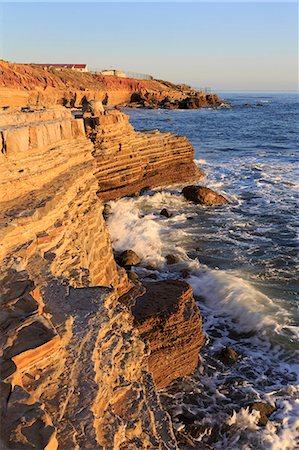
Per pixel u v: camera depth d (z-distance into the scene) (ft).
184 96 423.23
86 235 32.96
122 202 77.56
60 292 20.25
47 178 31.99
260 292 44.45
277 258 53.83
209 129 207.00
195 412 29.84
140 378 20.33
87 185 37.86
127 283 38.58
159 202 78.74
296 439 27.55
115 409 16.83
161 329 32.30
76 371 15.40
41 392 13.94
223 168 109.70
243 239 61.00
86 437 12.92
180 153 95.20
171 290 36.42
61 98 262.88
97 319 18.72
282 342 36.99
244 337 38.34
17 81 241.35
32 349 14.25
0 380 12.93
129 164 82.69
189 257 54.24
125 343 19.66
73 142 40.24
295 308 41.70
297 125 231.91
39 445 11.17
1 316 15.83
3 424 11.66
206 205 77.82
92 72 379.35
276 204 78.33
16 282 18.13
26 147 30.66
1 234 21.81
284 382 32.65
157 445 16.61
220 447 27.14
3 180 26.99
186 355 33.17
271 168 108.99
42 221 25.59
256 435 27.78
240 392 31.65
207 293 44.86
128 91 367.86
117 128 81.76
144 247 56.18
